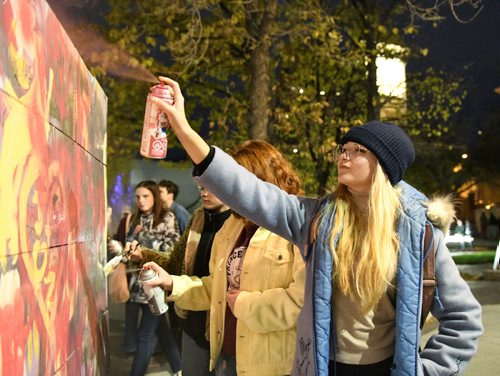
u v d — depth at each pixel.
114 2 11.45
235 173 2.10
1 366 1.11
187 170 14.42
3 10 1.14
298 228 2.23
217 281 2.87
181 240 3.52
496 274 12.02
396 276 2.05
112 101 12.24
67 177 1.77
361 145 2.13
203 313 3.20
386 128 2.14
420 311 2.03
